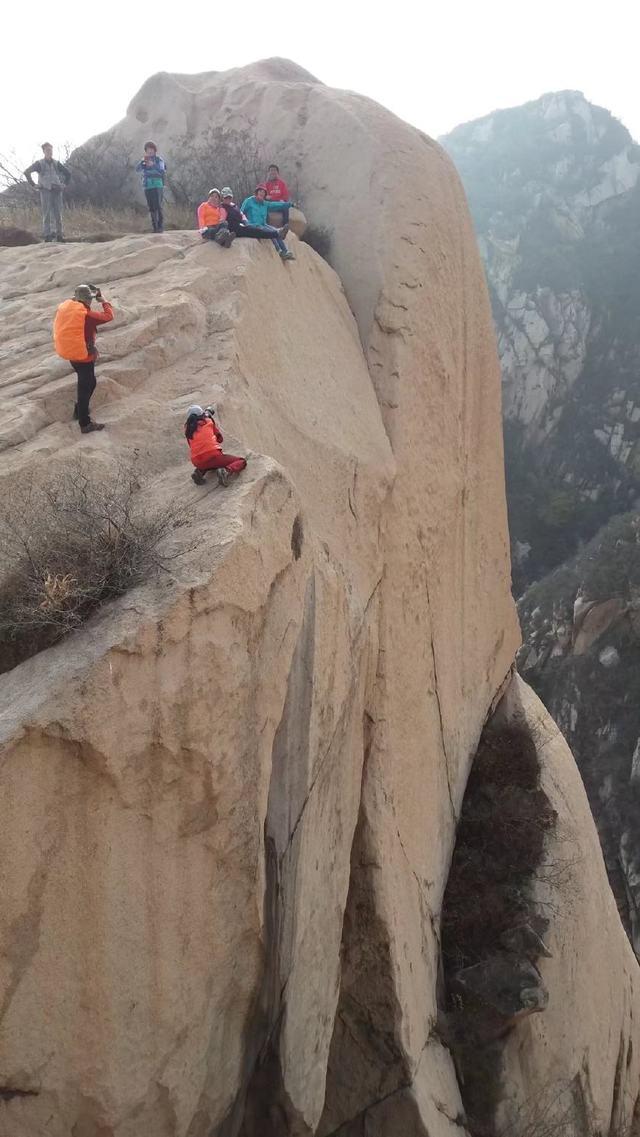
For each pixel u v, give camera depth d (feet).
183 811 17.15
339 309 34.96
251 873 18.49
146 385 24.04
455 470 39.68
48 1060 16.29
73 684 15.58
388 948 28.09
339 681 24.09
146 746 16.35
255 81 47.16
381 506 30.55
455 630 39.83
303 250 33.88
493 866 38.29
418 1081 28.55
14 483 20.54
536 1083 33.83
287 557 19.88
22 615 17.26
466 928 35.55
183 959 17.63
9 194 49.01
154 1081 17.52
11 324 27.40
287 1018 21.43
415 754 33.35
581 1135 36.29
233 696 17.65
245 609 17.81
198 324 25.84
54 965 16.11
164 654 16.48
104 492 20.04
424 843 33.73
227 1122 20.47
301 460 26.27
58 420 22.82
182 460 21.89
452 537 39.34
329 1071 28.81
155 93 50.65
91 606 17.13
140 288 27.40
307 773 21.48
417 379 36.19
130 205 48.19
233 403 23.34
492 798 41.14
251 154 43.52
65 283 29.45
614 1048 41.32
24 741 15.20
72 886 16.06
